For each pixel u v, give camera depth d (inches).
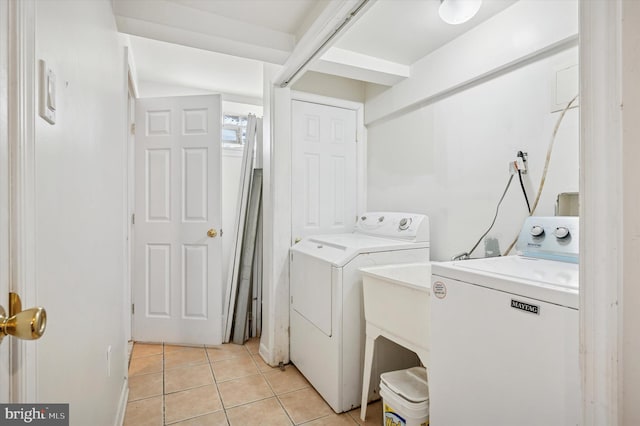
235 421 67.4
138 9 63.2
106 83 54.7
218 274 105.9
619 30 23.0
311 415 69.8
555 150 60.6
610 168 23.3
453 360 44.1
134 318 106.0
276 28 74.9
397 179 99.8
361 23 72.3
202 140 105.4
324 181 105.1
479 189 75.1
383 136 105.5
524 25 63.1
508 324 37.4
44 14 27.9
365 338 73.1
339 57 83.4
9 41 22.3
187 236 105.6
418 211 92.3
